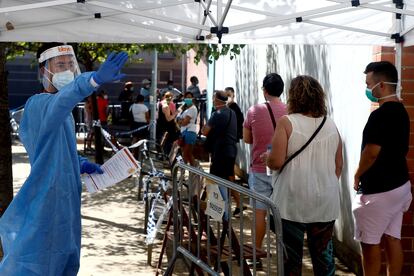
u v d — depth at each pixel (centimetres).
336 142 506
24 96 2989
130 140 1966
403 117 534
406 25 591
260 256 538
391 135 529
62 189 390
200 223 545
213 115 946
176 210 563
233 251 555
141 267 716
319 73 893
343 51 777
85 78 365
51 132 385
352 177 728
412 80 641
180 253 575
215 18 605
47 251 387
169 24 610
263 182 696
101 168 458
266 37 639
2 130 727
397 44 604
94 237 853
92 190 451
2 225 396
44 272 386
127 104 2164
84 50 1541
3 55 720
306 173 495
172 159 1024
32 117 396
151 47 1177
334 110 816
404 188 544
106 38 589
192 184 552
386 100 536
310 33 640
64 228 392
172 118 1650
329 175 503
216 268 552
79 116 2272
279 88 700
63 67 407
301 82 502
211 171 955
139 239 845
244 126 715
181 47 1156
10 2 532
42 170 390
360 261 686
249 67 1492
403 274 659
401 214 557
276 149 497
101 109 2109
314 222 500
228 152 945
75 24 577
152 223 722
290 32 639
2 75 724
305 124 497
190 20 607
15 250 387
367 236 548
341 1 488
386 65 535
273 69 1226
